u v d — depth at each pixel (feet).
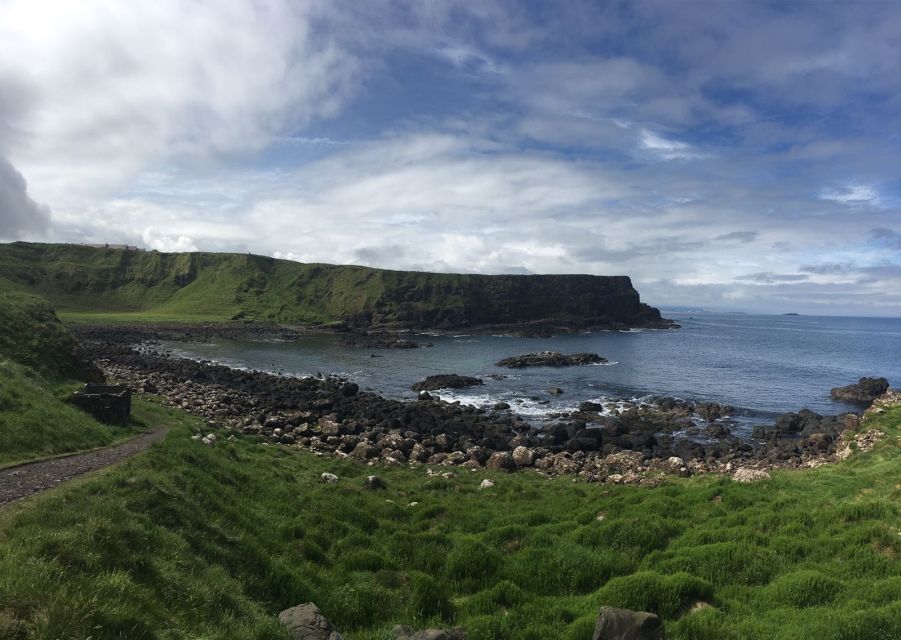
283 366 292.20
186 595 28.76
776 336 628.28
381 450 111.14
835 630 30.25
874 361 350.23
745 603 37.19
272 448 100.68
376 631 33.76
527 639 32.24
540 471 103.45
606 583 40.52
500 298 629.51
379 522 58.54
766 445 134.51
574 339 496.64
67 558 26.35
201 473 56.39
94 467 59.06
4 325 114.93
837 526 48.62
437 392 221.46
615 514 60.08
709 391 227.61
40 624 20.45
